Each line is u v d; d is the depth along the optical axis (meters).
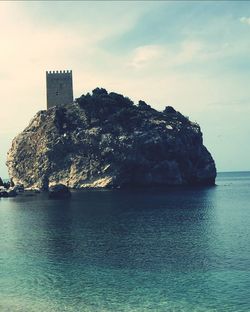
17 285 42.19
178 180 197.62
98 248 58.50
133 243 61.66
